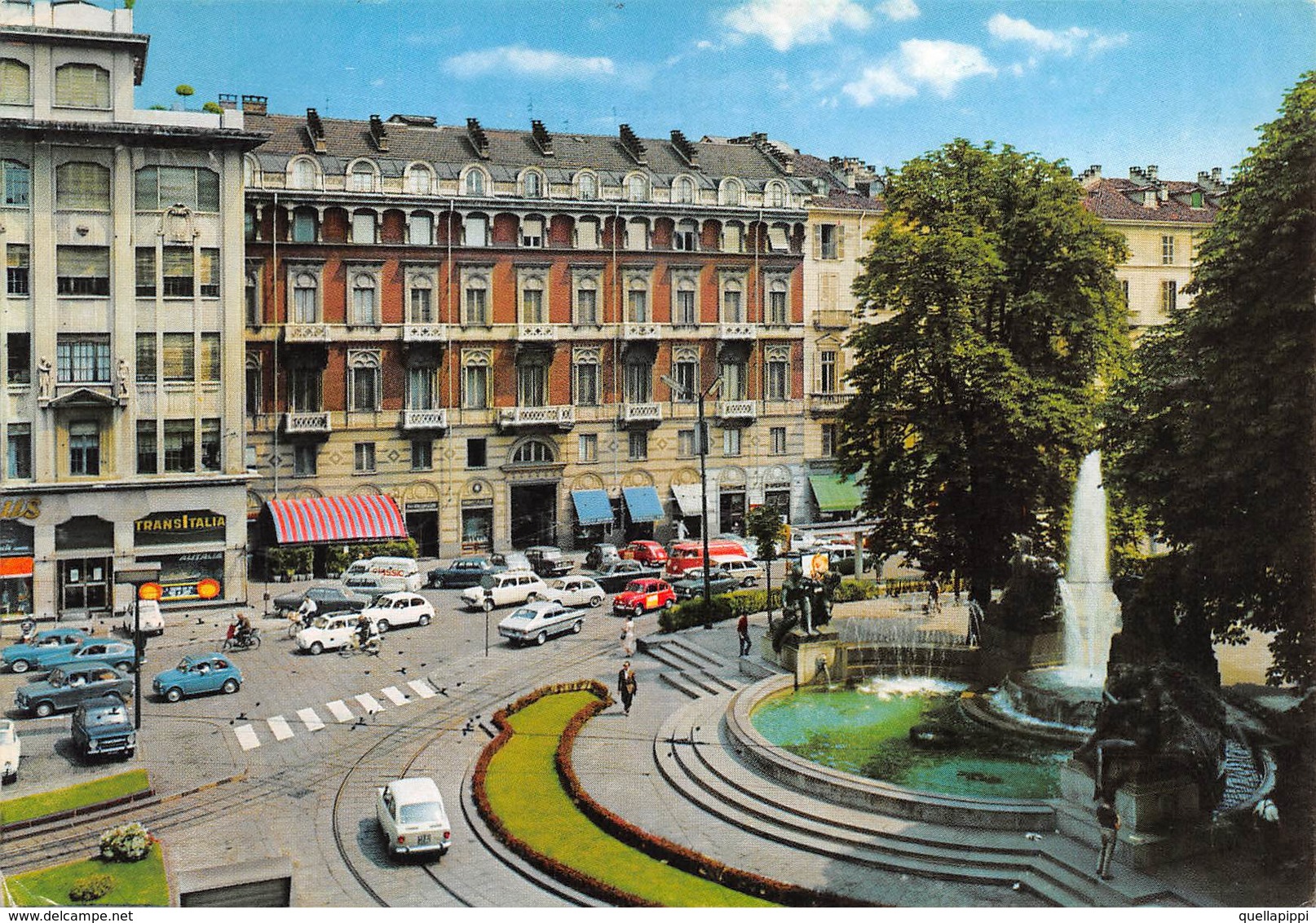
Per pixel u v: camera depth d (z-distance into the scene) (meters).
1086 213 43.75
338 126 70.38
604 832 28.39
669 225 75.12
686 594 58.53
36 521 52.88
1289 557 27.80
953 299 42.53
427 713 39.53
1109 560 46.59
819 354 80.50
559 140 76.19
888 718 36.00
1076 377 44.22
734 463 78.00
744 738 32.66
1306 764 27.83
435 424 69.38
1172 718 25.30
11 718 38.97
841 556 68.56
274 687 42.97
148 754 35.19
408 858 27.27
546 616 50.12
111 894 24.86
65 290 53.28
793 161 87.38
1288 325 28.69
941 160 46.53
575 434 73.69
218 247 55.88
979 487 43.59
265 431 65.94
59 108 52.50
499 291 71.06
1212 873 23.86
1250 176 30.27
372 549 66.56
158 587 48.72
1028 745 32.88
